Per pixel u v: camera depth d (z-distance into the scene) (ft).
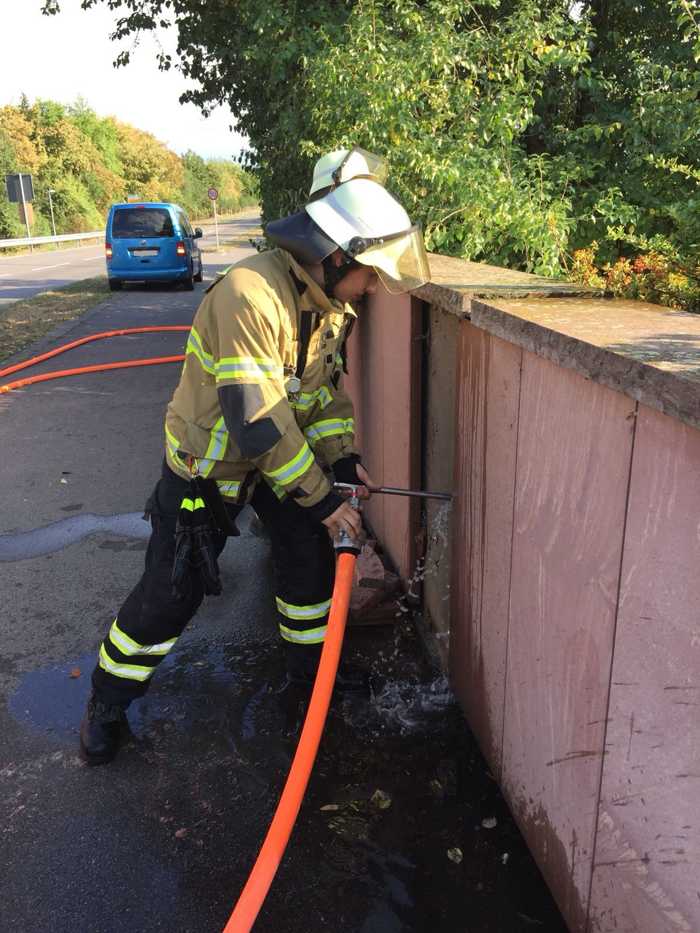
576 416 5.09
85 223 179.22
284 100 20.03
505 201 14.99
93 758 8.13
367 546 11.94
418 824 7.31
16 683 9.68
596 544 4.91
